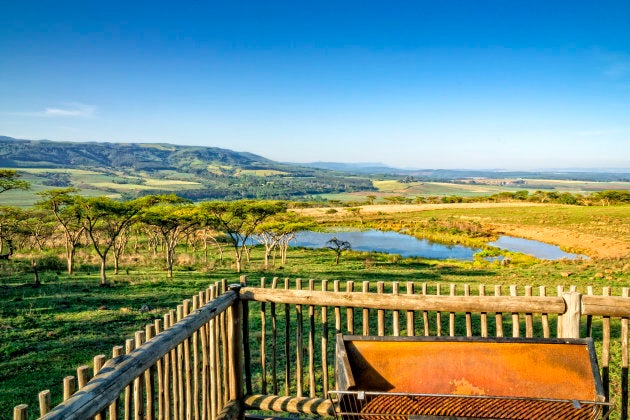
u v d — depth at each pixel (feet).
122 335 53.62
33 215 155.53
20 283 90.17
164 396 11.34
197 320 12.50
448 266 141.28
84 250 163.53
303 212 410.72
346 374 11.34
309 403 14.90
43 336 52.24
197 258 158.10
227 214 140.05
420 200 531.50
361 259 161.79
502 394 11.29
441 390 11.51
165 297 79.41
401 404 11.10
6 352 45.24
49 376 39.32
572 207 346.33
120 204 107.55
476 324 53.88
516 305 13.55
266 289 15.48
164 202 135.95
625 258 134.10
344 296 14.66
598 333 50.39
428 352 11.96
